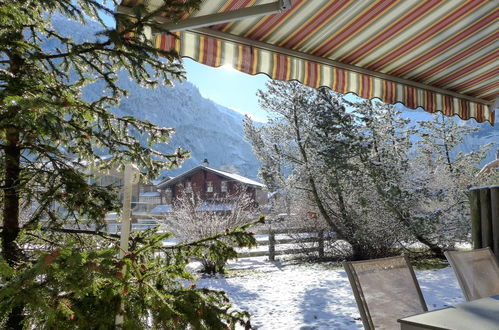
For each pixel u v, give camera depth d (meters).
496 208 5.86
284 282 7.87
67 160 2.79
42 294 1.62
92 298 1.92
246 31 3.58
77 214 2.56
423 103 5.24
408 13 3.59
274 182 12.37
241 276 8.78
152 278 2.31
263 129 12.44
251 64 3.74
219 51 3.52
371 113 11.48
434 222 9.91
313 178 11.13
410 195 10.26
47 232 2.54
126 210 2.10
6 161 2.55
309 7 3.32
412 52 4.34
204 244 2.61
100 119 3.04
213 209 11.37
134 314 1.98
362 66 4.60
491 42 4.29
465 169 14.29
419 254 11.09
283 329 4.69
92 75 3.01
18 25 2.49
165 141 3.31
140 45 2.57
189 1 2.50
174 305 2.15
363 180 10.73
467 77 5.16
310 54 4.16
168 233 2.61
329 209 11.61
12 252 2.32
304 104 11.09
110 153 3.09
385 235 10.61
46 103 2.15
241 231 2.63
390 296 2.33
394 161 11.04
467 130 14.87
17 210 2.55
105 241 2.82
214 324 2.21
